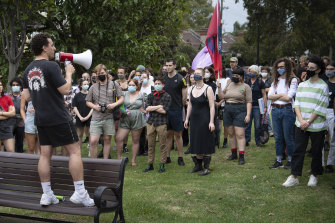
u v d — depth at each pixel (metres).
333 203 4.90
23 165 4.36
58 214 4.85
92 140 6.96
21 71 12.51
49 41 3.84
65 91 3.73
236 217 4.53
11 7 8.73
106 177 4.02
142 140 8.69
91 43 12.88
